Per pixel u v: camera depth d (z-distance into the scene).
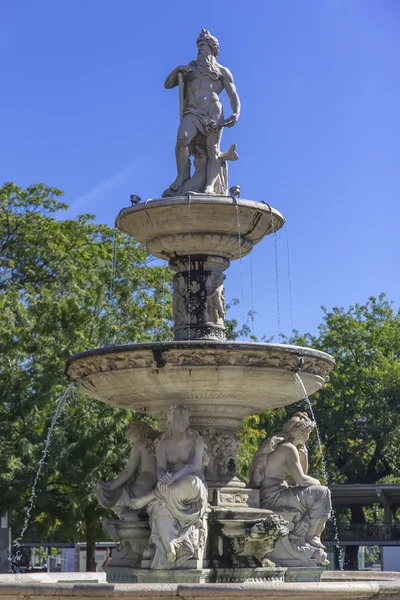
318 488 11.11
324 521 11.10
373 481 41.91
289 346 10.16
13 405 23.48
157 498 9.98
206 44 12.11
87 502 22.75
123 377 10.32
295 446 11.42
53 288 27.89
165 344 9.92
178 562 9.89
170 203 11.02
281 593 7.89
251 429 26.31
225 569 10.32
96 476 22.69
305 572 10.88
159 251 11.77
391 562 31.86
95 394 11.05
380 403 40.53
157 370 10.10
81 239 34.41
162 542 9.89
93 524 24.19
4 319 24.31
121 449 22.81
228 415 10.90
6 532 23.86
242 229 11.39
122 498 10.87
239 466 24.22
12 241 32.97
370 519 45.56
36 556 50.62
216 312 11.69
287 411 38.81
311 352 10.38
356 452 40.81
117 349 10.12
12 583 8.23
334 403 40.94
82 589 7.93
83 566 30.12
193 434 10.29
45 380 23.52
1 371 23.78
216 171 11.78
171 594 7.84
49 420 23.59
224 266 11.82
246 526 10.58
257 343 10.05
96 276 26.22
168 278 30.61
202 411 10.80
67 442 22.78
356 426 41.50
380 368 41.62
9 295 25.92
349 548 36.12
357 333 43.22
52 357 23.72
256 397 10.59
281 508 10.97
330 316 44.81
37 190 33.88
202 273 11.70
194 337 11.57
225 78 12.03
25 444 22.73
